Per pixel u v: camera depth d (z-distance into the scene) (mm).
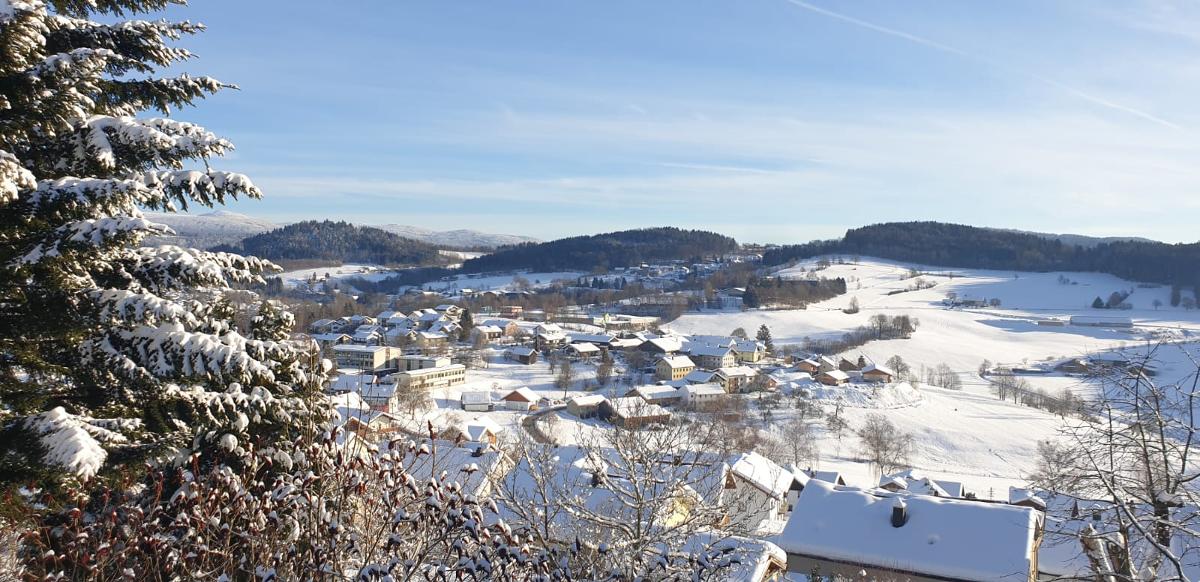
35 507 6043
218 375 6379
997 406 75062
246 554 5984
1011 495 34812
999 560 19375
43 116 6105
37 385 7133
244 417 7020
